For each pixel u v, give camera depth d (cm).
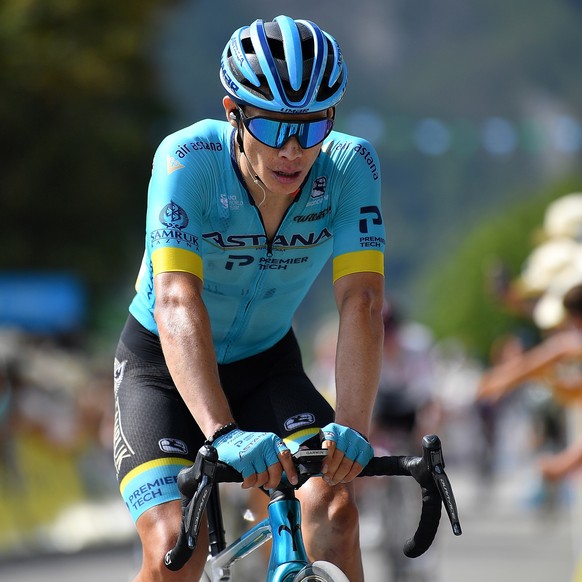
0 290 5369
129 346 1128
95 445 3750
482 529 3906
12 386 3347
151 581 979
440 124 7569
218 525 1069
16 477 3269
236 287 1119
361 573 1016
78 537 3400
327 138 1099
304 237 1095
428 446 867
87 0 7594
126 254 8112
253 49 976
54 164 7631
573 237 2206
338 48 991
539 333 12225
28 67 7406
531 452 4794
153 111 8338
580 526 2320
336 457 891
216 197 1057
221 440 895
